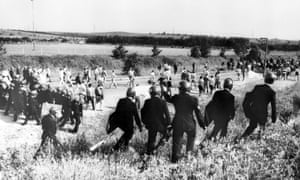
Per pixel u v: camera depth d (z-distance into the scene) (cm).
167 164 696
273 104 902
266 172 548
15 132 1638
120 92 3312
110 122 898
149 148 811
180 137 771
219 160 598
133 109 887
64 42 8900
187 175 555
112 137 1069
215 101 928
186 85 808
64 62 4994
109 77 4588
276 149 668
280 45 10931
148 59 5941
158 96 848
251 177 536
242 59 6975
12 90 1978
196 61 6700
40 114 1877
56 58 5000
